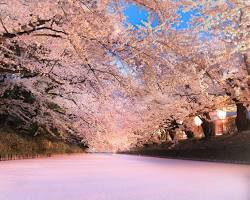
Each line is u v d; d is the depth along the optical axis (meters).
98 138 22.34
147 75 13.09
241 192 6.06
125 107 18.50
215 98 19.69
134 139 28.73
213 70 17.08
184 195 5.75
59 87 18.00
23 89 18.89
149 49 12.38
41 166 12.99
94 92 16.36
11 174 9.61
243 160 15.38
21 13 10.62
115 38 11.98
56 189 6.59
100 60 13.40
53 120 21.06
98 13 10.97
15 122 21.19
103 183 7.55
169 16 11.87
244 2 14.43
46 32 11.65
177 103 20.58
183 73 13.81
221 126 28.88
